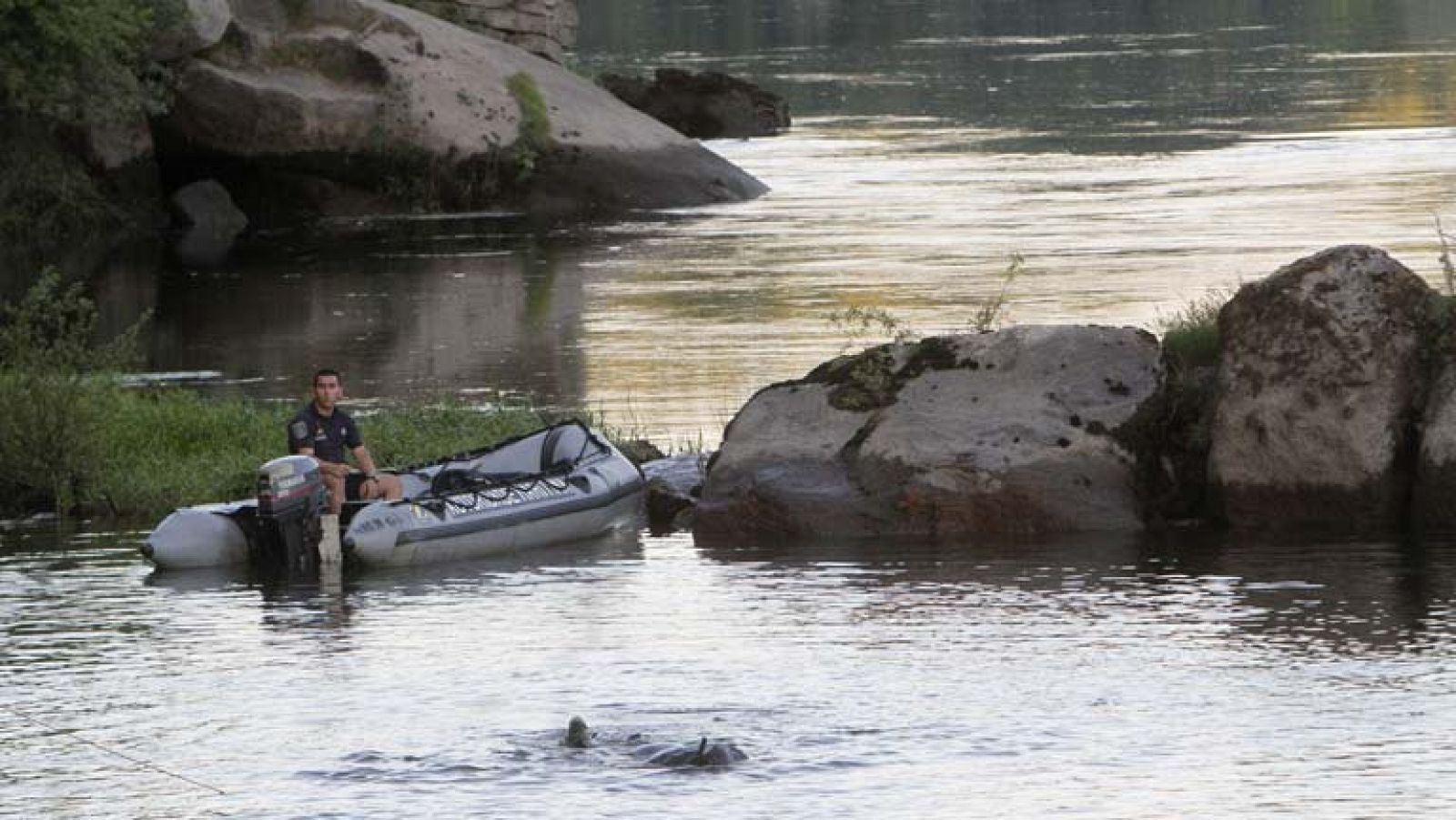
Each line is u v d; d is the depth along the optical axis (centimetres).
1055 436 6481
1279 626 5169
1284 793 3975
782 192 17050
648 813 3931
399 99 16200
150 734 4531
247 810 4031
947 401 6625
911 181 17375
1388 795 3944
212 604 5775
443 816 3950
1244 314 6462
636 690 4750
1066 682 4728
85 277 13700
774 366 9494
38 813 4059
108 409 7638
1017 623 5284
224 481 7138
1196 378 6662
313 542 6216
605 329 10862
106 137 15925
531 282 12800
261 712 4672
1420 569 5734
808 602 5597
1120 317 10425
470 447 7431
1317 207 14700
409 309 11900
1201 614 5312
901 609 5475
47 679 4997
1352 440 6269
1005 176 17462
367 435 7569
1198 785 4025
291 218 16400
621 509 6681
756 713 4544
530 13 18238
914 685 4725
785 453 6638
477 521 6356
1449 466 6184
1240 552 6028
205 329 11438
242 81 15862
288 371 9950
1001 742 4309
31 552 6525
